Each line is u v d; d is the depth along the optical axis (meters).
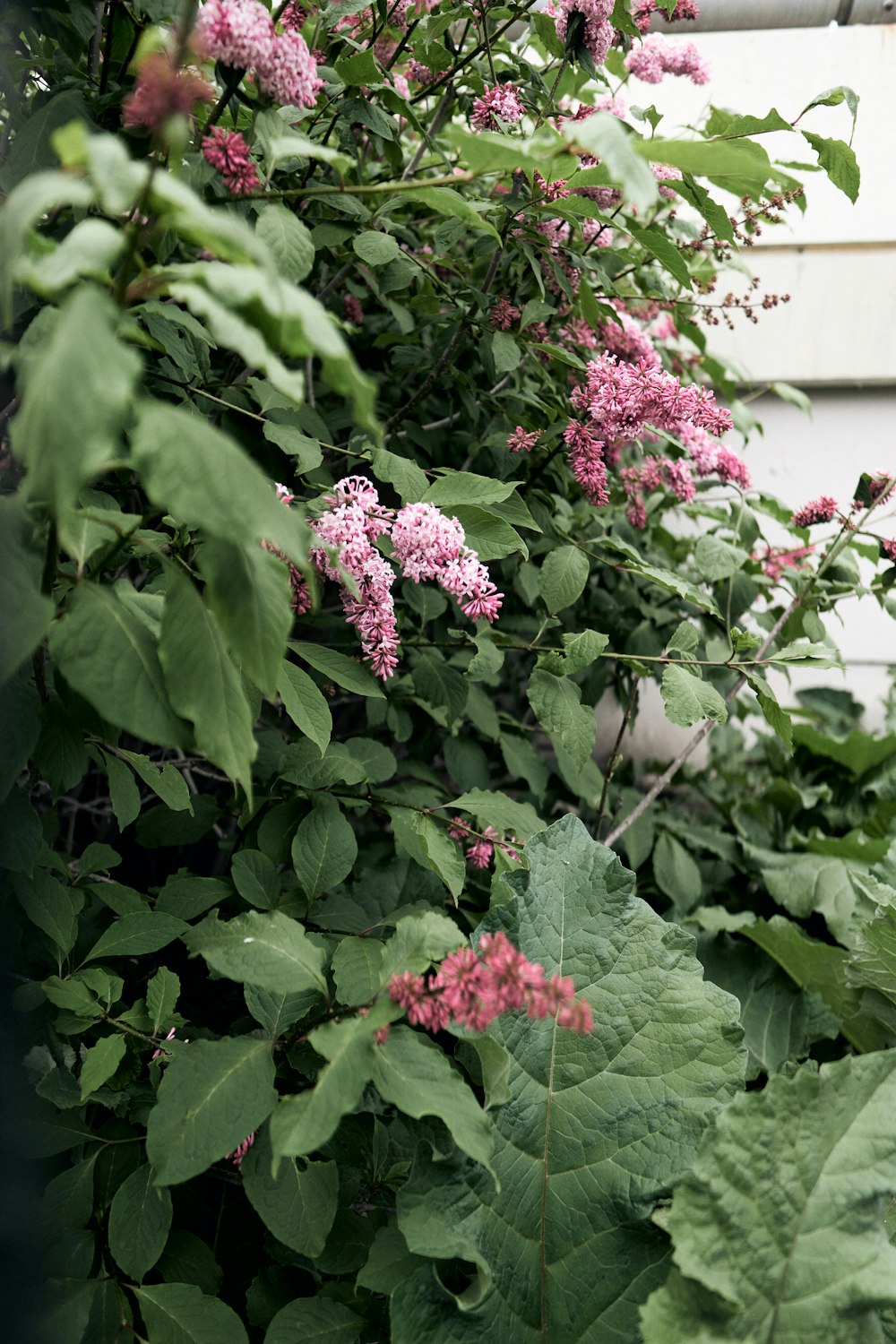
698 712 1.39
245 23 0.95
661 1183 1.07
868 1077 1.07
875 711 2.87
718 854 2.27
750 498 2.18
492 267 1.66
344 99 1.42
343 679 1.28
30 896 1.11
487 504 1.43
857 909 1.98
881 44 2.61
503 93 1.45
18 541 0.81
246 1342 1.00
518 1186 1.08
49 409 0.61
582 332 1.83
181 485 0.67
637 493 2.00
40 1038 1.16
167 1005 1.12
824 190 2.70
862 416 2.84
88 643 0.79
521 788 2.20
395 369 1.93
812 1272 0.97
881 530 2.77
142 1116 1.12
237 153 1.02
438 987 0.90
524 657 2.29
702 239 1.89
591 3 1.38
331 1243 1.12
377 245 1.40
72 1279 1.01
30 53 1.40
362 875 1.57
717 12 2.64
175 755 1.76
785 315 2.78
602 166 1.09
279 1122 0.86
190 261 1.37
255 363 0.69
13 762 0.89
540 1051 1.14
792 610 1.91
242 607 0.78
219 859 2.09
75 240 0.65
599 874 1.24
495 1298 1.03
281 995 1.07
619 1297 1.06
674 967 1.19
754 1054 1.81
